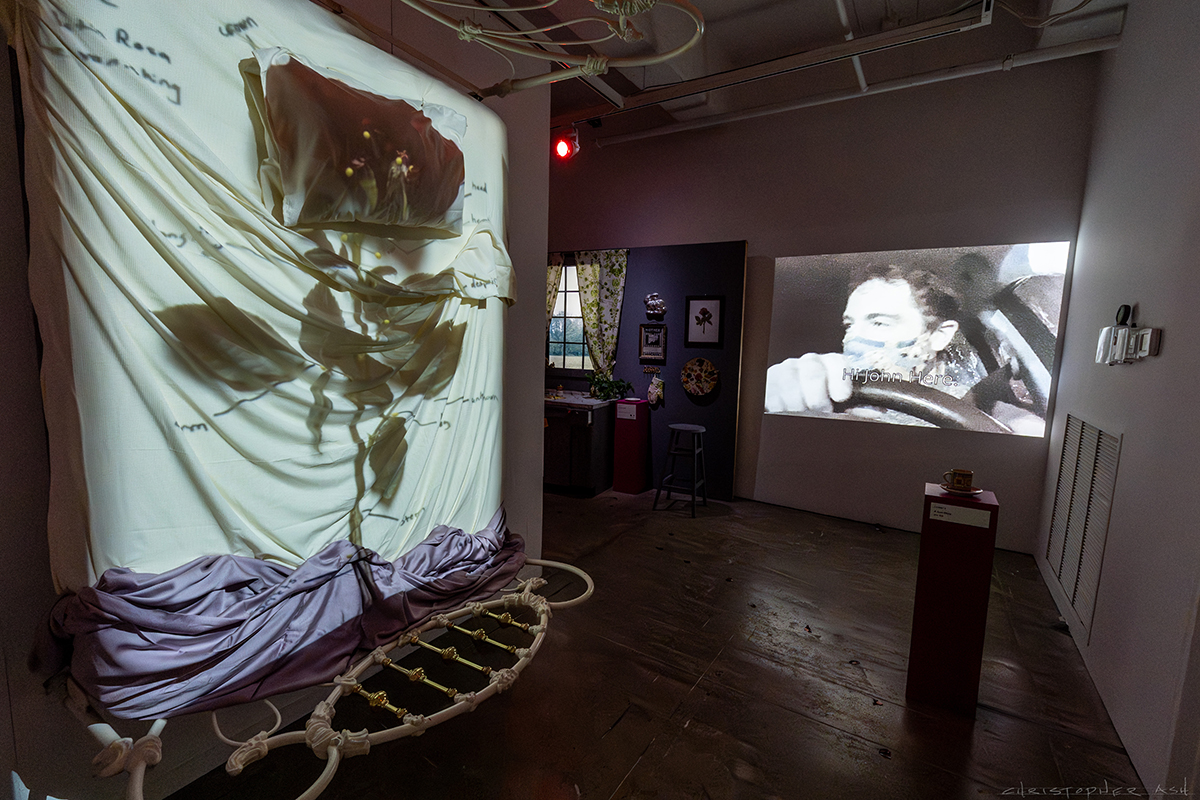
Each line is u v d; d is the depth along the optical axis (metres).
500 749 2.25
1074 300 4.03
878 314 4.90
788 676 2.79
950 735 2.40
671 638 3.12
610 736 2.35
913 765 2.22
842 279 5.03
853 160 4.93
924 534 2.55
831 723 2.46
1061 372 4.17
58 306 1.45
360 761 2.16
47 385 1.48
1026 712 2.56
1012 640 3.19
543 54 1.96
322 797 1.99
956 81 4.48
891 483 4.95
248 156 1.81
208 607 1.73
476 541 2.71
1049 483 4.19
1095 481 3.14
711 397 5.66
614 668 2.83
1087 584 3.07
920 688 2.62
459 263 2.55
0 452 1.54
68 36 1.41
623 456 5.91
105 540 1.56
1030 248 4.29
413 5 1.82
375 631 2.08
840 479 5.19
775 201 5.32
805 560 4.22
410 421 2.42
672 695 2.63
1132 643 2.39
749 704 2.57
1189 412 2.10
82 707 1.51
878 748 2.31
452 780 2.09
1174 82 2.59
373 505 2.32
